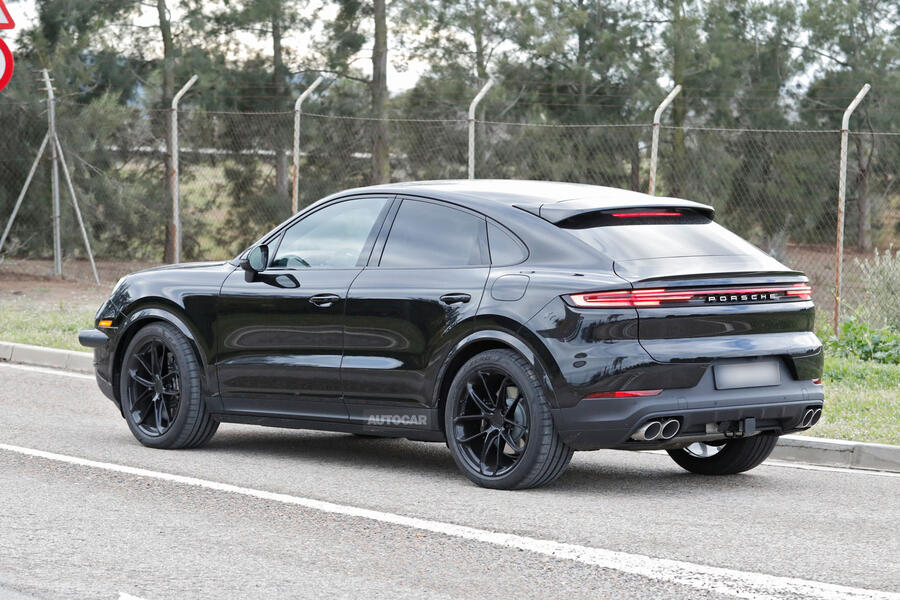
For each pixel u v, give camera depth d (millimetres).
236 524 7652
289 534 7406
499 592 6238
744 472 9836
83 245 28484
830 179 37438
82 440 10664
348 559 6840
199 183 32875
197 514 7918
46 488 8648
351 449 10688
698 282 8438
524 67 35656
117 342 10664
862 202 37344
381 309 9234
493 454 8938
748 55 37531
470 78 34688
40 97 28172
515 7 34406
